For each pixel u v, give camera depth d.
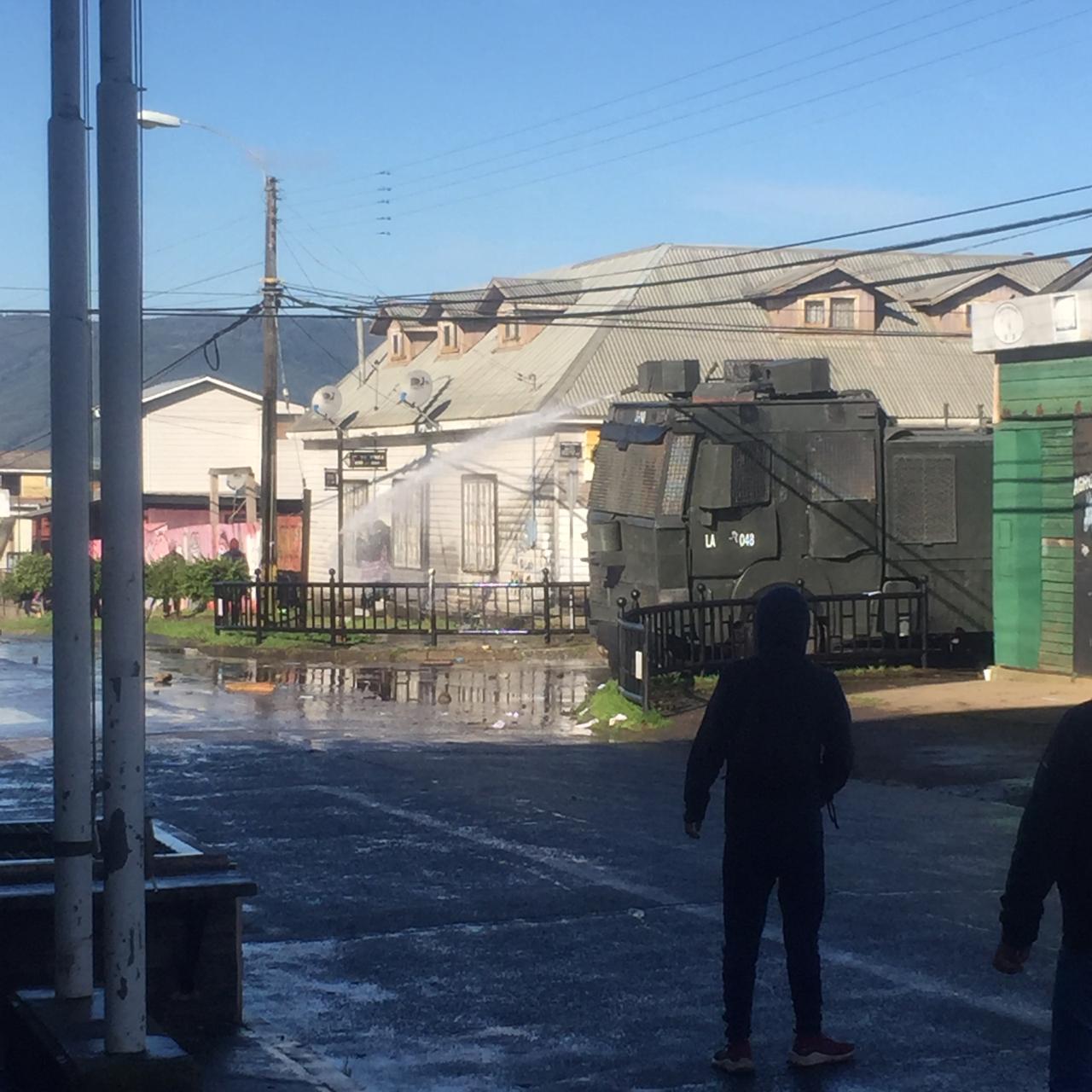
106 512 5.19
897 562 21.47
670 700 18.91
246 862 10.37
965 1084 6.04
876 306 37.62
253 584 28.69
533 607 29.94
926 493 21.62
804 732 6.18
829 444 20.98
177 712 19.66
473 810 12.40
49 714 19.83
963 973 7.63
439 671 24.48
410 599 36.38
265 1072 5.94
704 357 34.62
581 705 19.45
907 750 14.96
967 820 11.87
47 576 43.94
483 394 35.69
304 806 12.58
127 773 5.26
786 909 6.27
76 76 5.84
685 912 8.93
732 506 20.36
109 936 5.29
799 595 6.39
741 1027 6.18
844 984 7.43
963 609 21.80
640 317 35.12
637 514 20.84
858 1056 6.38
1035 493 19.02
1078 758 4.42
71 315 5.80
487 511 34.12
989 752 14.77
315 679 23.55
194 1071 5.27
